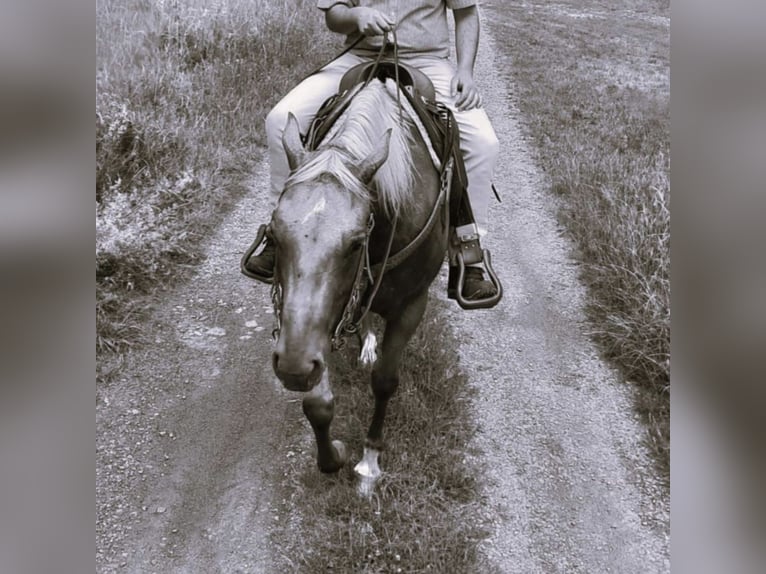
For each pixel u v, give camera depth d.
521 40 11.88
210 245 5.55
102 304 4.62
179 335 4.62
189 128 6.63
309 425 3.94
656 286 4.75
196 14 8.55
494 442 3.91
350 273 2.35
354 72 3.16
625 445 3.95
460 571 3.15
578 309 5.09
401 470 3.58
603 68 10.55
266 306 4.95
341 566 3.14
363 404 3.96
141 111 6.38
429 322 4.67
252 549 3.27
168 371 4.33
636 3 16.06
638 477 3.76
